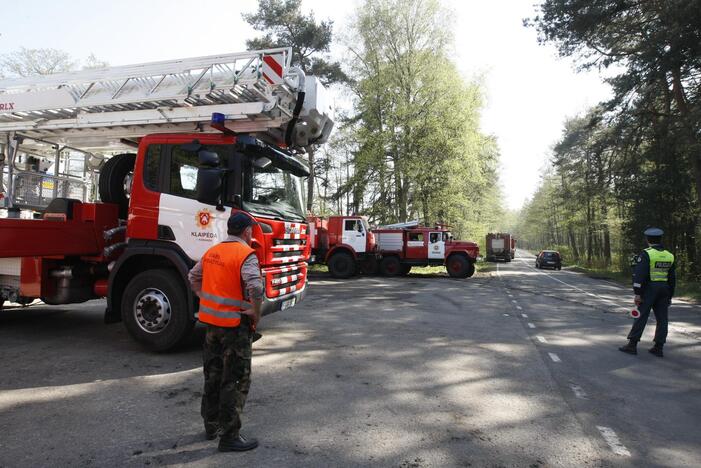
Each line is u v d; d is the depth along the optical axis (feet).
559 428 12.35
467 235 110.22
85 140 22.62
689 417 13.56
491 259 164.66
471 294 46.96
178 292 18.28
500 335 25.14
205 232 18.07
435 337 23.91
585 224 153.07
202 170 16.96
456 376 16.90
